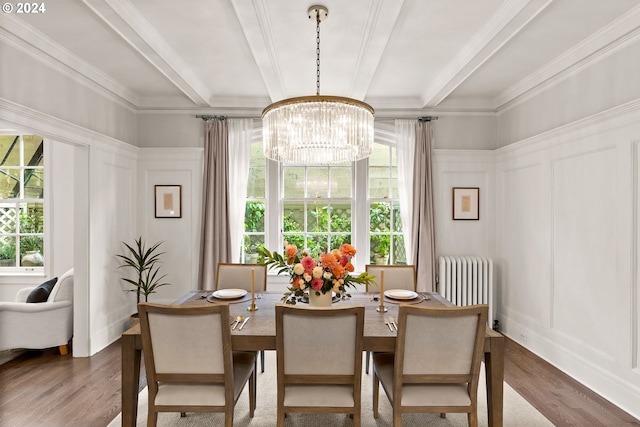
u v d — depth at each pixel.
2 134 4.78
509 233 4.33
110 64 3.50
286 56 3.30
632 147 2.63
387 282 3.41
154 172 4.62
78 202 3.66
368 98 4.52
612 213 2.83
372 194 4.80
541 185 3.70
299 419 2.54
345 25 2.77
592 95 3.03
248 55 3.34
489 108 4.54
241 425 2.47
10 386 3.01
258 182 4.80
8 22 2.62
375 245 4.77
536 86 3.75
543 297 3.67
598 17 2.63
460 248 4.64
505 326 4.40
